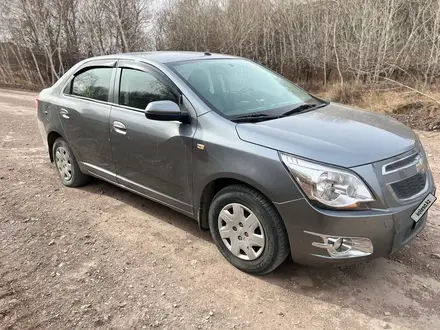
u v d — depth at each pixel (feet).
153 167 11.57
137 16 77.46
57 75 73.36
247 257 9.79
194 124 10.31
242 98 11.23
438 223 12.21
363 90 39.24
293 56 64.03
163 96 11.25
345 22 52.34
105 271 10.18
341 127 9.80
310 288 9.39
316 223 8.33
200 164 10.10
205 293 9.28
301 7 63.87
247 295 9.18
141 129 11.57
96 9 74.79
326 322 8.27
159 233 12.14
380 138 9.32
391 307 8.65
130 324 8.30
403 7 46.83
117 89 12.74
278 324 8.25
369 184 8.19
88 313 8.64
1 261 10.71
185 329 8.15
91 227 12.59
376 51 44.29
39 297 9.19
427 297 8.93
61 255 10.97
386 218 8.21
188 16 78.74
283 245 9.07
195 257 10.77
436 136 24.11
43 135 16.78
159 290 9.39
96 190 15.65
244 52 71.61
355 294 9.12
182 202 11.18
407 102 30.60
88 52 78.48
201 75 11.53
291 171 8.47
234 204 9.78
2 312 8.70
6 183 16.55
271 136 9.04
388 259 10.43
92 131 13.51
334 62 53.52
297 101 12.10
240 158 9.21
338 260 8.48
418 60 41.50
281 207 8.68
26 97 50.03
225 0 74.64
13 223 12.91
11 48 78.48
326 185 8.18
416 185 9.09
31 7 72.95
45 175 17.58
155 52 13.41
